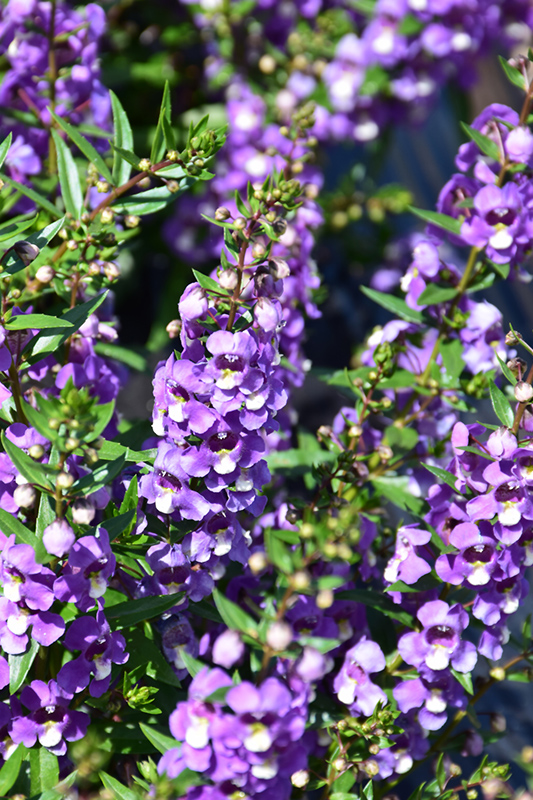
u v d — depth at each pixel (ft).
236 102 3.27
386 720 2.45
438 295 2.68
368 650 2.47
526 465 2.44
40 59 2.81
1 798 2.39
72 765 2.48
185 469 2.39
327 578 2.28
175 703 2.53
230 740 2.29
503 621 2.50
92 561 2.36
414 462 2.74
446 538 2.52
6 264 2.47
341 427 2.74
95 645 2.42
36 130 2.82
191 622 2.60
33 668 2.47
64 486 2.33
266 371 2.39
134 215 2.60
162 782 2.32
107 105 2.83
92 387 2.55
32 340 2.47
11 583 2.37
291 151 2.74
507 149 2.60
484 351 2.69
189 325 2.41
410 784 2.92
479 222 2.62
